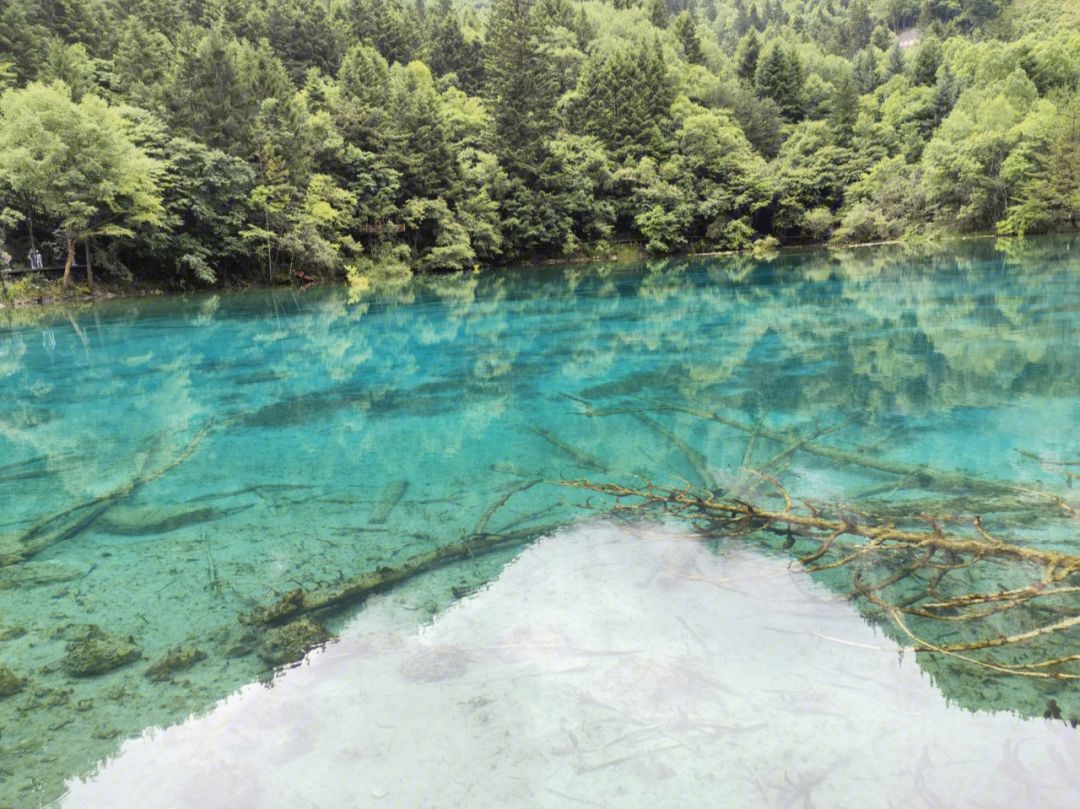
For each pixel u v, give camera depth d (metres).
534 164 39.03
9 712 2.74
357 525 4.59
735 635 2.98
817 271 24.25
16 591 3.84
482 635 3.10
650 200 41.72
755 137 51.41
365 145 34.66
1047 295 14.02
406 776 2.26
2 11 34.69
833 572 3.52
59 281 22.95
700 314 14.67
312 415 7.63
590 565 3.75
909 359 8.95
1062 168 33.19
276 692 2.77
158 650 3.17
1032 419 6.15
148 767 2.38
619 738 2.38
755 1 125.44
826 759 2.22
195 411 8.00
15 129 20.73
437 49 59.59
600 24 80.44
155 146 25.88
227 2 54.81
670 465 5.45
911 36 110.50
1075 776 2.10
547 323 14.47
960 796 2.04
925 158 40.09
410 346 12.23
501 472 5.49
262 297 23.75
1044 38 62.50
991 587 3.26
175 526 4.71
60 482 5.71
